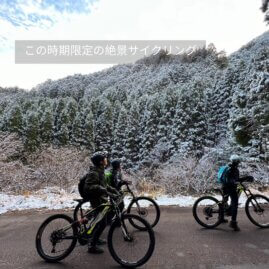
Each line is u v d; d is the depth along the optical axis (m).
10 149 13.46
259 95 13.57
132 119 55.03
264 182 12.59
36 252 4.93
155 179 15.33
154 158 37.66
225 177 6.13
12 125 54.59
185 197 9.80
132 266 4.21
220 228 6.22
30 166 15.41
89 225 4.71
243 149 14.13
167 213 7.50
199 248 5.00
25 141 49.69
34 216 7.41
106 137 59.50
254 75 14.82
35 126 52.47
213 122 43.25
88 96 123.81
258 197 6.41
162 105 58.31
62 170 14.80
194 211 6.36
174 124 45.12
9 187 12.45
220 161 14.20
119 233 4.41
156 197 9.71
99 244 5.23
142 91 109.62
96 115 68.75
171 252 4.81
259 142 13.66
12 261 4.55
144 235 4.40
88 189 4.75
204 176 12.62
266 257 4.59
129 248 4.32
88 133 56.88
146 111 57.66
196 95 48.81
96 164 4.91
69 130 58.72
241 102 15.75
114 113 65.50
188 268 4.21
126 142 53.19
